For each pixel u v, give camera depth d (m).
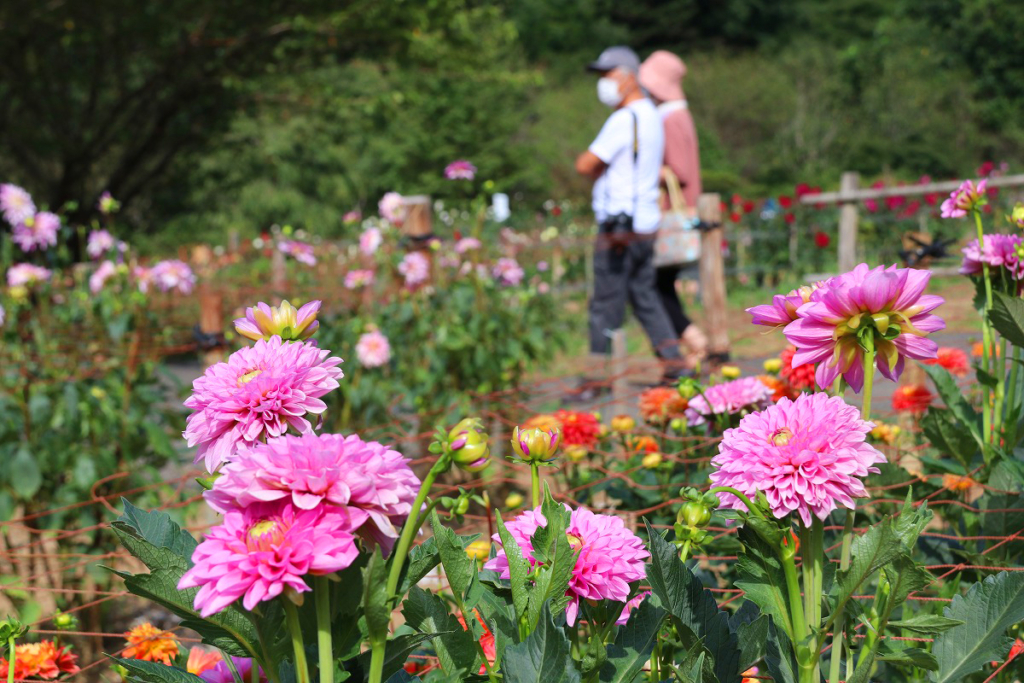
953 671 1.03
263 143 21.81
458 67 15.09
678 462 2.29
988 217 7.12
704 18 41.44
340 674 0.85
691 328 5.25
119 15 12.99
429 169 24.38
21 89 13.98
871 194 8.66
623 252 5.19
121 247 4.80
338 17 12.83
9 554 2.35
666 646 1.09
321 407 0.83
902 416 2.59
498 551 1.06
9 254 4.17
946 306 5.93
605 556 0.89
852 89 29.80
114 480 3.30
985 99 26.88
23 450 3.10
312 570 0.69
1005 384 1.66
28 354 3.86
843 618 0.97
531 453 0.94
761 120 30.81
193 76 14.22
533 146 26.23
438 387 4.45
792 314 0.96
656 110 5.43
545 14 39.00
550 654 0.80
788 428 0.88
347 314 4.75
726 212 12.19
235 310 5.81
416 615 0.90
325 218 23.77
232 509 0.72
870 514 1.94
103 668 2.52
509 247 6.20
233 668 0.94
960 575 1.48
